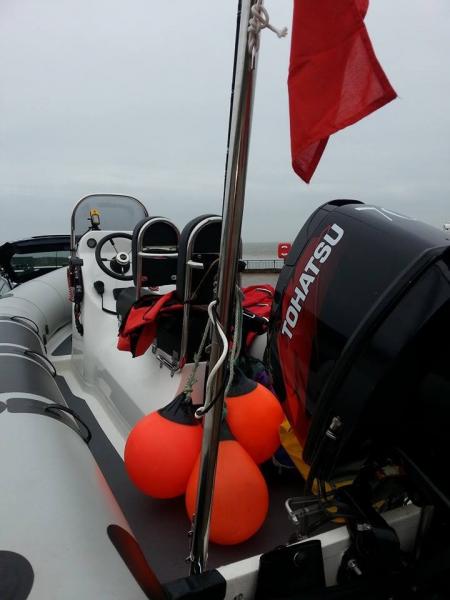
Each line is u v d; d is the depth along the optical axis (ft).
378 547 3.17
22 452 4.18
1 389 5.56
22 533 3.16
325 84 2.63
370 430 3.05
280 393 3.82
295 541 3.57
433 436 3.03
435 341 2.75
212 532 4.22
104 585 2.79
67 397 8.41
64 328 12.68
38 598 2.66
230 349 3.26
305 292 3.48
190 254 4.99
